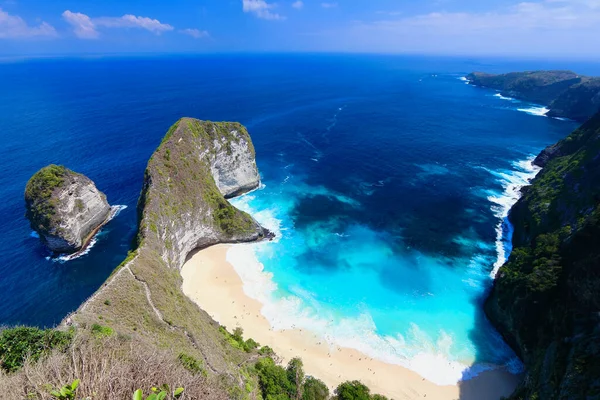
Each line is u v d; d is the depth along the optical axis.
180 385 15.87
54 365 15.51
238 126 90.56
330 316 53.78
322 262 66.44
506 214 82.94
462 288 60.06
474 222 79.81
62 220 66.31
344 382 42.62
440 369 45.88
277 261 66.50
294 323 52.34
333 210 85.56
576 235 44.69
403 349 48.50
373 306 55.94
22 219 77.50
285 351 47.59
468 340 50.22
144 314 37.72
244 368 38.62
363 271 64.06
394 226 78.62
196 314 46.38
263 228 77.25
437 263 66.31
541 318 44.31
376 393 42.34
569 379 33.47
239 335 47.75
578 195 58.19
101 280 61.69
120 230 76.44
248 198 91.44
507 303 50.34
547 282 44.88
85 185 74.00
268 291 58.62
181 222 62.56
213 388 18.48
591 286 37.84
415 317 54.03
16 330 22.08
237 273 62.78
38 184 66.44
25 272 62.94
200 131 81.31
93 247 70.69
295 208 86.50
